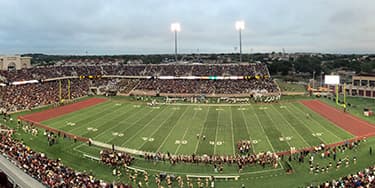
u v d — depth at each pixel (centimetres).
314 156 3781
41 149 4134
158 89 9550
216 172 3359
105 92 9625
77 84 10225
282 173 3306
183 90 9400
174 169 3475
